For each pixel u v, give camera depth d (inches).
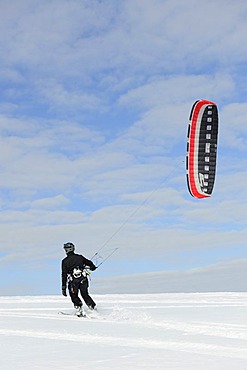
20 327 352.2
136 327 354.3
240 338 301.6
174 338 299.6
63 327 353.1
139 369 208.5
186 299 625.3
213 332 327.3
